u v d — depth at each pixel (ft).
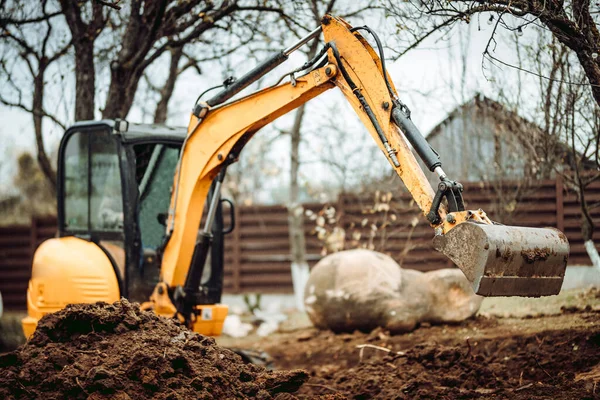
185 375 17.72
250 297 49.47
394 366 24.04
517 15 19.85
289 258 49.14
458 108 38.04
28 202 76.84
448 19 22.72
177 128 27.61
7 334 44.68
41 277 26.50
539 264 17.69
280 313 45.09
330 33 21.85
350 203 44.55
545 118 29.50
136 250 25.46
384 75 20.31
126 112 33.24
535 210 34.76
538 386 19.52
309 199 55.67
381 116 20.25
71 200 27.73
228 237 49.98
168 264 25.53
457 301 32.01
